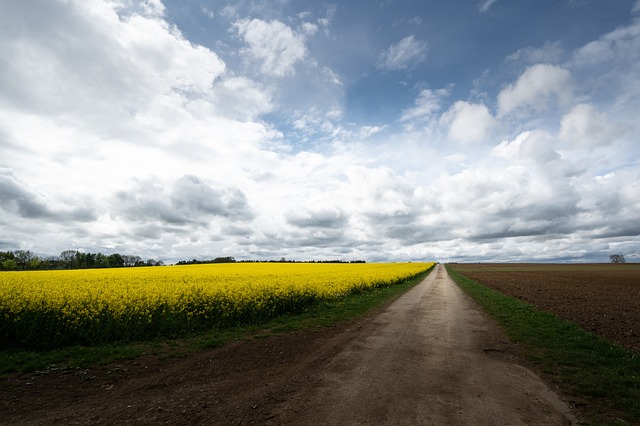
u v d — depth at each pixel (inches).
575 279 1660.9
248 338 418.3
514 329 447.5
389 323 507.5
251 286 629.3
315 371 286.7
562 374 272.5
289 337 422.3
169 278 872.3
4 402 228.7
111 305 427.2
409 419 197.9
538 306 672.4
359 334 433.4
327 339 408.2
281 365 306.2
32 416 206.8
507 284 1336.1
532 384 253.0
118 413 209.8
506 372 281.1
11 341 376.2
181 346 377.4
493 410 209.6
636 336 402.3
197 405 220.5
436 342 386.9
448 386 250.1
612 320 510.3
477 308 660.7
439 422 194.1
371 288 1058.1
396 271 1582.2
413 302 759.7
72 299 433.7
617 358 305.4
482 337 410.3
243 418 200.8
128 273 1111.6
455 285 1283.2
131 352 347.9
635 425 188.4
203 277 903.7
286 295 613.0
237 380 267.9
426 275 2113.7
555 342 370.0
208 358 331.6
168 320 441.4
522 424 191.8
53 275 982.4
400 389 244.5
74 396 238.7
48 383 264.8
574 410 208.7
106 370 295.9
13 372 289.9
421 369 290.2
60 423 197.2
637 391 231.8
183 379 271.6
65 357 331.3
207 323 481.1
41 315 382.9
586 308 641.6
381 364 304.7
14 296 431.8
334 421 195.9
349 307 676.1
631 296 870.4
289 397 231.5
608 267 3806.6
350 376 272.8
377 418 199.5
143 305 451.2
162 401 228.1
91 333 383.6
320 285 759.1
